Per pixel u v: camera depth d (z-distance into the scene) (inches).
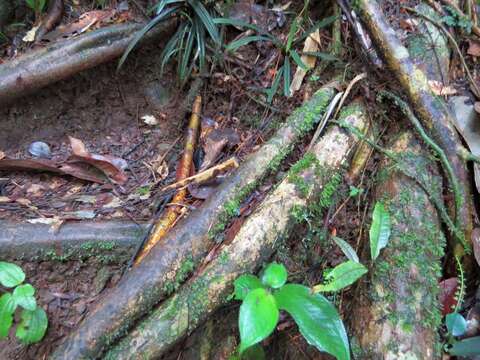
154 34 25.8
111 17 26.5
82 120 26.8
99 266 20.4
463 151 19.6
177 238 18.2
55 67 24.2
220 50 25.4
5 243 19.5
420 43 22.8
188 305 16.8
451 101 21.6
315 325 14.4
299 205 18.5
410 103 20.8
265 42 25.6
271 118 24.5
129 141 26.7
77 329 16.9
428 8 23.8
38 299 19.5
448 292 18.3
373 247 17.2
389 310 16.5
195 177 21.9
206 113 26.0
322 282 18.8
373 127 21.5
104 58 25.1
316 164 19.4
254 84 25.2
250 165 19.9
